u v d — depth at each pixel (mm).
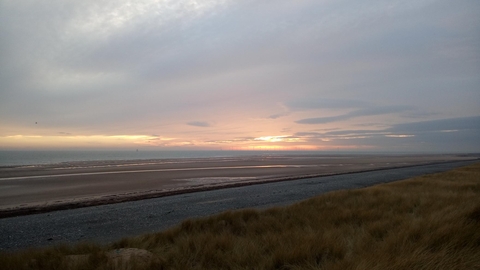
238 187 26922
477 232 6012
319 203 12930
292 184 28453
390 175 38219
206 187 26984
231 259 5707
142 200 20188
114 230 11844
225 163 76875
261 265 5289
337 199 13648
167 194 22766
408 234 6273
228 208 16312
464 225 6551
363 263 4652
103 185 30125
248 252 5918
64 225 12930
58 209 17297
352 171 47688
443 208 9156
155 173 44469
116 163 74500
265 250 6336
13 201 20797
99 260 5727
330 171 49375
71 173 43469
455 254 4898
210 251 6215
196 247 6461
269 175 41906
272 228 8641
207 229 8750
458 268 4559
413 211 9758
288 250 5840
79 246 7156
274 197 20047
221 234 7512
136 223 13016
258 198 19703
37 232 11836
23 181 33344
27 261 6039
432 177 24500
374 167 60156
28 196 23109
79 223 13258
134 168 54875
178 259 5883
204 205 17312
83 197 22516
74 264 5566
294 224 8867
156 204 17922
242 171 49469
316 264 5195
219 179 36156
